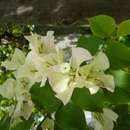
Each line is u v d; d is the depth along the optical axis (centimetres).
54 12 72
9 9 75
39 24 72
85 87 24
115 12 70
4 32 93
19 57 28
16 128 27
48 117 27
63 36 61
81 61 25
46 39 27
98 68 25
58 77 25
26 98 27
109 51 26
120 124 26
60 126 25
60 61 26
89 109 24
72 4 72
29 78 26
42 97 25
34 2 74
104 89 25
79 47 26
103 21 28
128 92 25
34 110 27
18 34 91
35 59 26
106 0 70
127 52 26
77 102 24
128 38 29
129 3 70
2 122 28
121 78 25
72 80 24
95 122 26
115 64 26
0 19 76
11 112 28
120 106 27
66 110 25
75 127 24
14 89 28
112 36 28
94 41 27
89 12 71
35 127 27
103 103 24
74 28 53
